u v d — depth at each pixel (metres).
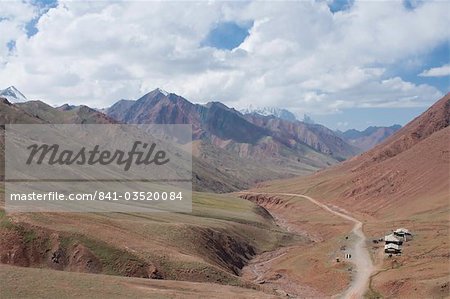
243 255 123.69
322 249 116.50
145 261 76.50
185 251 94.31
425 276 82.62
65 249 74.69
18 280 51.91
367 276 90.69
